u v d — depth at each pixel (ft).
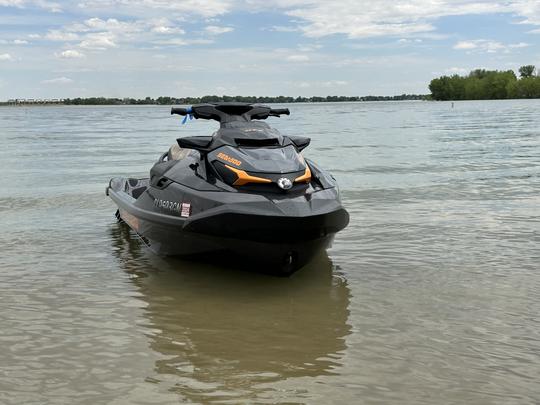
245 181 16.58
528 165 42.98
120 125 135.23
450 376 10.82
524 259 18.69
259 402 9.85
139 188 22.94
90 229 23.80
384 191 32.27
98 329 13.21
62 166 45.62
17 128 119.96
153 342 12.48
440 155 51.96
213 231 16.39
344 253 19.94
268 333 13.00
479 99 541.75
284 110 20.68
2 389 10.35
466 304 14.73
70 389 10.34
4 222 25.02
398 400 9.92
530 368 11.13
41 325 13.46
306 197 16.80
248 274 17.84
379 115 194.90
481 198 29.60
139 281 17.03
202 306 14.87
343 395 10.10
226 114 19.47
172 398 10.00
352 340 12.56
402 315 14.05
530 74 568.41
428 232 22.53
